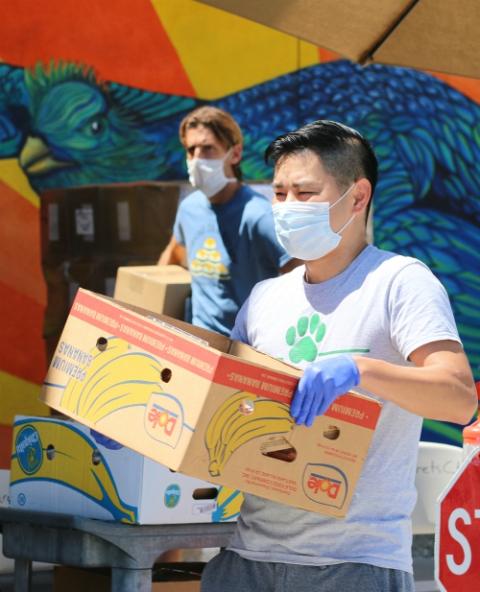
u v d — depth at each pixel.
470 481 2.77
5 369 5.88
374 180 2.90
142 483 3.60
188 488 3.70
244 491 2.52
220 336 3.00
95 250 5.95
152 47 6.30
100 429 2.69
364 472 2.67
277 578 2.69
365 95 6.84
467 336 7.06
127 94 6.23
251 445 2.52
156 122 6.29
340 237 2.80
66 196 5.98
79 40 6.13
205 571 2.87
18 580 3.95
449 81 7.05
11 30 5.99
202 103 6.42
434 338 2.57
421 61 3.93
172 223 6.04
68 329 2.85
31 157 6.00
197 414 2.46
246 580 2.75
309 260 2.83
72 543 3.73
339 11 3.75
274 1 3.71
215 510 3.76
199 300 5.48
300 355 2.79
